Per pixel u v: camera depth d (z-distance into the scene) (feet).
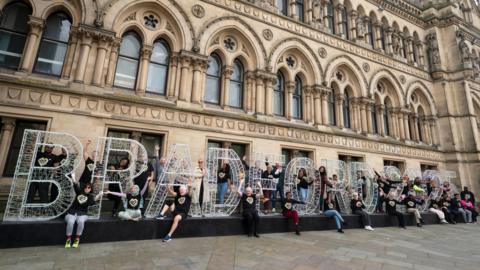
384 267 23.22
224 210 37.73
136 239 29.35
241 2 58.95
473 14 117.19
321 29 70.95
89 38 42.98
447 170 89.15
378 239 35.47
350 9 80.59
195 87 50.52
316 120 64.75
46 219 27.35
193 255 24.52
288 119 61.93
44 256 22.63
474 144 87.45
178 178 36.40
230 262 22.80
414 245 32.89
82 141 39.55
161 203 32.60
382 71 81.56
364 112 74.69
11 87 36.94
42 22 41.29
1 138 35.94
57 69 42.39
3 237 24.63
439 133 93.25
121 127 42.91
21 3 42.42
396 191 53.31
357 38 79.61
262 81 58.85
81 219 26.63
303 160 49.21
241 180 37.42
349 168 55.67
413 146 81.61
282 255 25.57
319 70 67.56
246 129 53.93
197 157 47.65
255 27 59.88
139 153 35.45
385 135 78.74
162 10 50.57
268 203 41.65
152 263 21.81
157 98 48.06
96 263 21.35
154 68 50.37
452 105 94.63
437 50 98.07
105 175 30.53
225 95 54.90
